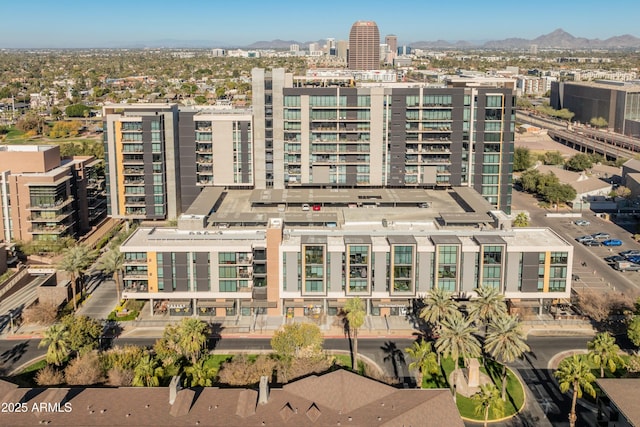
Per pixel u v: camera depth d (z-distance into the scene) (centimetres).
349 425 9588
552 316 15100
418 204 19400
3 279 16900
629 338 13088
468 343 11325
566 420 11088
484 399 10300
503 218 16188
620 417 10506
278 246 14600
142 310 15525
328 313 15138
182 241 15262
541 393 11919
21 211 19262
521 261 14650
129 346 13062
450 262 14538
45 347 13700
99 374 11631
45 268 17988
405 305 14825
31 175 19250
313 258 14550
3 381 10712
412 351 11781
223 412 9931
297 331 12544
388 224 16850
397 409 9975
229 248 14762
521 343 11212
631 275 18175
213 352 13425
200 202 18650
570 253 14588
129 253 14900
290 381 11319
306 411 9944
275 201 19012
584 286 17238
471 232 15362
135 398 10288
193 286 15038
